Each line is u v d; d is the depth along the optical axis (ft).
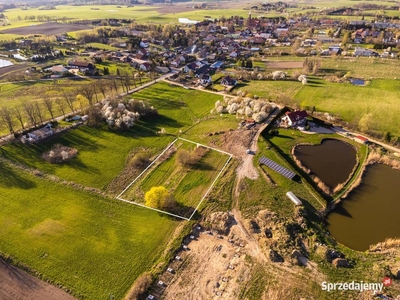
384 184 240.32
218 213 208.44
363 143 290.56
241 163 261.03
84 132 316.40
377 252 181.06
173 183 243.60
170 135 315.58
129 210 216.74
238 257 178.09
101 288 163.22
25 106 331.57
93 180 249.14
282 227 193.06
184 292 160.15
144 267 174.50
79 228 201.57
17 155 276.62
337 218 208.33
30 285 165.68
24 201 224.53
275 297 155.53
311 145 289.94
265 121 327.88
